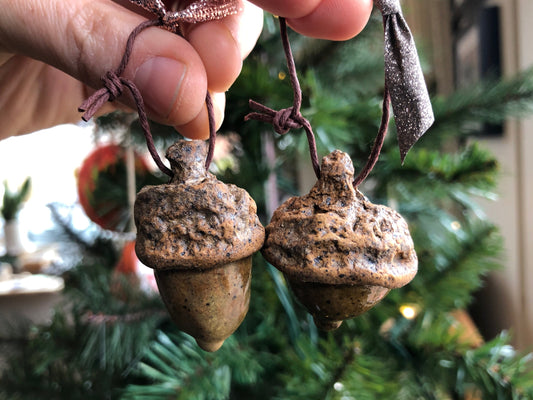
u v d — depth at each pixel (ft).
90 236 0.75
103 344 0.55
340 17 0.34
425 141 0.60
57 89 0.49
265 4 0.30
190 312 0.31
